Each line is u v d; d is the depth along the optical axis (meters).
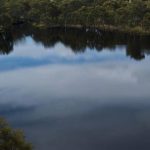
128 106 98.00
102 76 127.38
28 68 141.62
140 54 159.88
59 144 76.69
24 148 45.66
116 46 178.75
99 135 80.81
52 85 117.56
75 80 123.31
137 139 78.31
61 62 151.88
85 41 194.00
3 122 47.09
